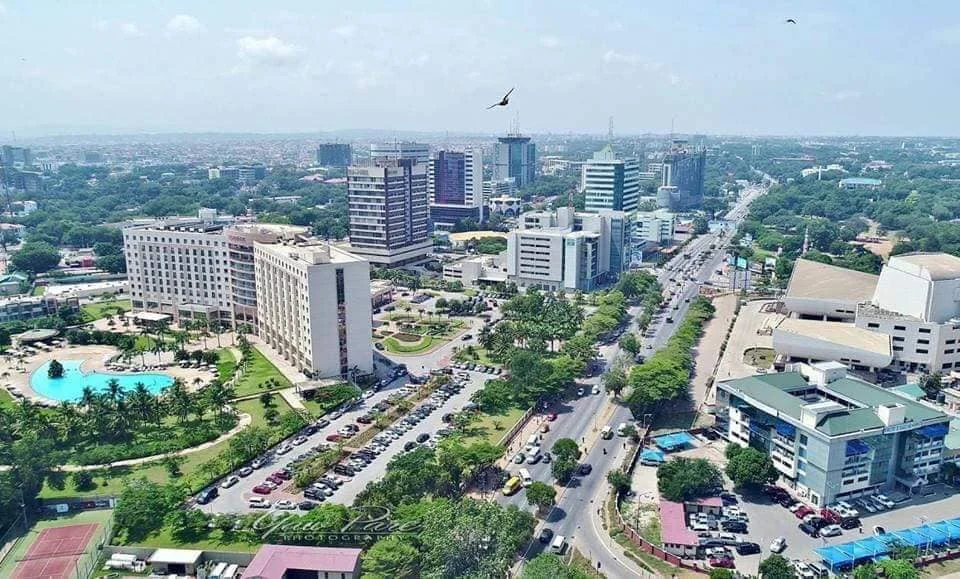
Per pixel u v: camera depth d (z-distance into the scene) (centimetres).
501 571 15188
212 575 16350
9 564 17175
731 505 19538
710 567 16688
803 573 16262
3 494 18562
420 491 18912
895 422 19875
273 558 15738
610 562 16925
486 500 19300
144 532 17938
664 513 18700
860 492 19875
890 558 16612
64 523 19025
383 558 15925
